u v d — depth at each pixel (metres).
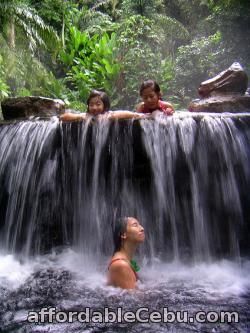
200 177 4.00
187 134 4.02
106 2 20.06
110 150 4.04
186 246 3.96
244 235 4.05
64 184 4.18
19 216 4.28
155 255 3.90
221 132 4.04
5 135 4.57
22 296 2.79
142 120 4.02
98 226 4.02
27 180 4.29
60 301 2.66
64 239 4.14
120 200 4.01
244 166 4.05
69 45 14.14
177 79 11.48
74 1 20.09
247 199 4.06
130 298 2.67
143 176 4.02
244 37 10.95
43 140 4.28
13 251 4.23
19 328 2.24
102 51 12.03
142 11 16.84
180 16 20.45
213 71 11.21
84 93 11.84
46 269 3.52
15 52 11.63
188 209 3.99
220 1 11.93
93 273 3.37
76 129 4.16
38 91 11.81
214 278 3.25
